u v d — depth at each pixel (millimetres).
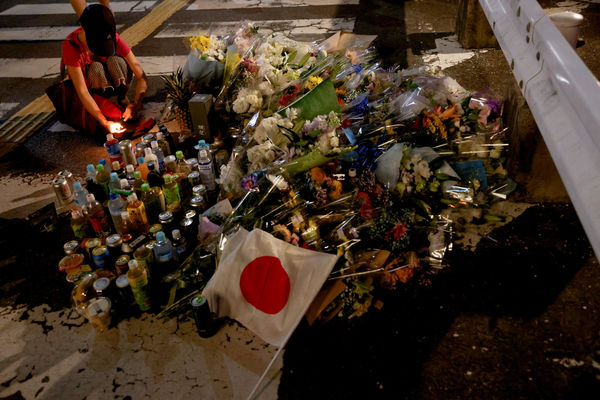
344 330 2619
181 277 2885
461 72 5141
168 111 4816
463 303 2705
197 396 2350
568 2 6574
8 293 2992
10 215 3652
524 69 2627
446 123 3500
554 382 2279
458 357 2434
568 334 2486
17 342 2674
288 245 2715
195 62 4281
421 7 7121
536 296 2703
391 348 2508
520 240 3061
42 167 4242
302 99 3283
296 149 3189
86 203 3377
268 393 2350
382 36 6242
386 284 2836
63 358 2570
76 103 4453
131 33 7066
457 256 2992
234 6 7852
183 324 2723
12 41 7035
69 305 2883
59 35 7172
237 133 4078
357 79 3959
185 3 8180
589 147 1852
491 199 3326
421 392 2295
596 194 1692
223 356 2537
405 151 3168
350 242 2951
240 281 2643
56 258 3223
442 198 3232
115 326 2734
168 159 3625
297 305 2561
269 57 4156
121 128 4426
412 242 3043
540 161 3188
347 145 3299
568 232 3084
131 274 2613
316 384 2369
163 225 3277
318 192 3047
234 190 3430
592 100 1809
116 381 2439
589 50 5188
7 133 4777
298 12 7352
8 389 2428
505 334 2520
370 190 3127
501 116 3822
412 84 3971
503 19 3170
